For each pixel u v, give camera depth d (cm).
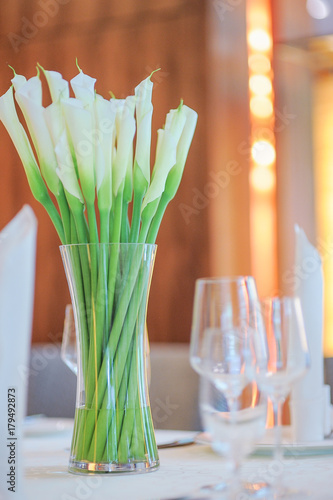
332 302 479
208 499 124
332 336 477
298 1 451
